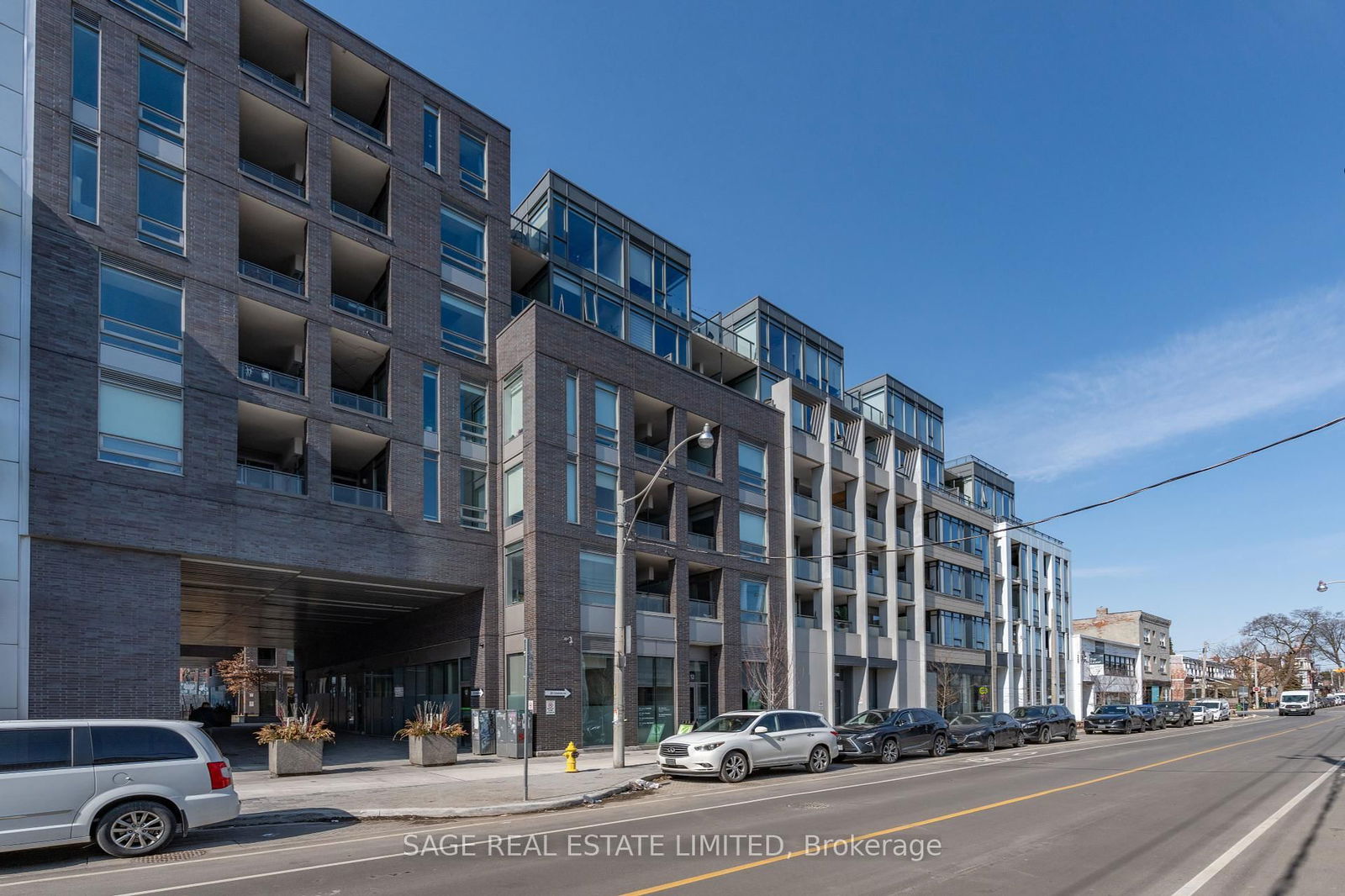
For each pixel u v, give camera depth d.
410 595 29.12
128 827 11.13
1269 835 11.89
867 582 41.97
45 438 19.27
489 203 30.23
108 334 20.62
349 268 27.86
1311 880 9.19
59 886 9.45
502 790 17.41
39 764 10.75
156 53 22.70
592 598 28.09
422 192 28.16
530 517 26.95
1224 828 12.52
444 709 24.61
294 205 24.94
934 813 13.99
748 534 35.03
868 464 43.34
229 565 22.89
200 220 22.77
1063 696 64.62
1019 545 60.38
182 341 21.91
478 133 30.47
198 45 23.47
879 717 25.97
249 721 60.78
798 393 39.34
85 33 21.41
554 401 27.97
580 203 32.72
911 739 25.70
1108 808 14.59
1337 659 100.62
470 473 28.23
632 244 34.66
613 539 29.16
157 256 21.72
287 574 24.64
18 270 19.25
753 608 34.69
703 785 18.89
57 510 19.22
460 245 29.17
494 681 27.48
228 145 23.67
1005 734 30.66
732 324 41.94
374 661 37.78
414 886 9.12
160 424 21.22
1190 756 25.84
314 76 26.05
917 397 51.44
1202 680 114.81
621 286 33.69
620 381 30.52
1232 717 69.56
